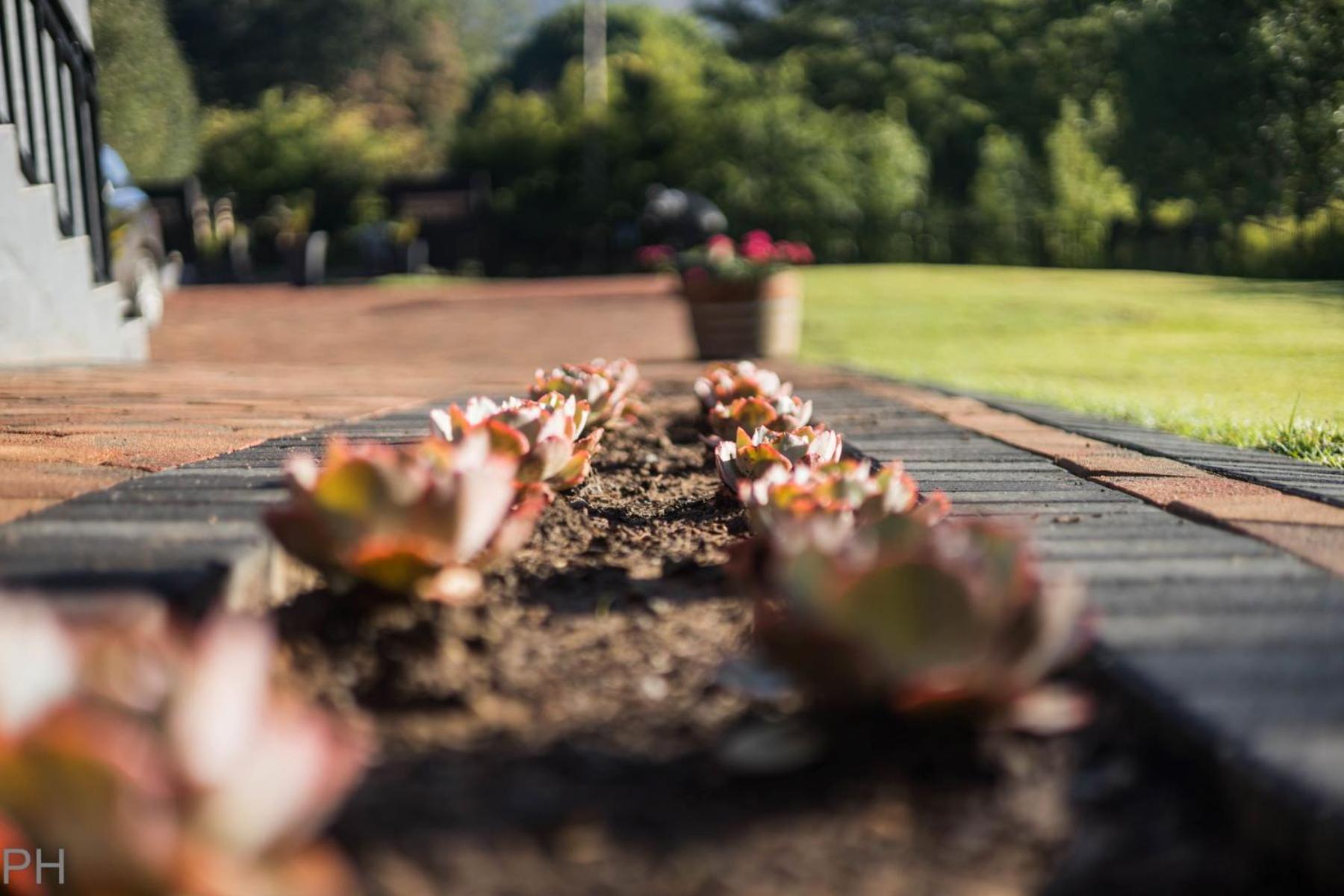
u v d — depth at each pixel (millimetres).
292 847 919
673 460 3273
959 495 2449
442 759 1165
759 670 1271
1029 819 1053
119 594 1361
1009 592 1133
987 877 971
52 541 1659
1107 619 1444
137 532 1728
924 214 25891
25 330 5621
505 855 994
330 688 1318
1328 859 894
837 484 1647
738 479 2234
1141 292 12469
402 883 945
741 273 8531
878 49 31328
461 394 4797
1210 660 1277
